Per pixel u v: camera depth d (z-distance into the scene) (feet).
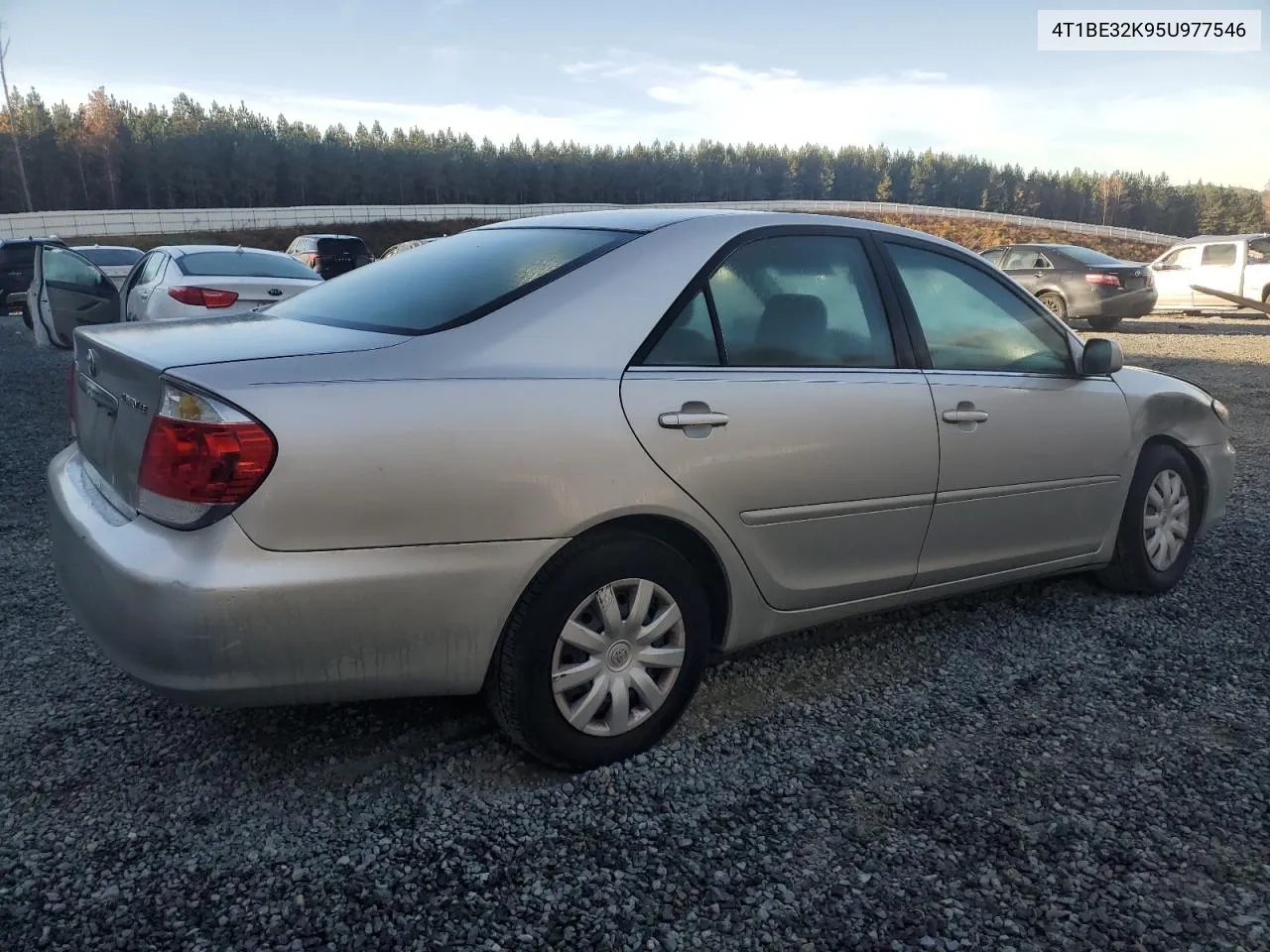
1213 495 14.21
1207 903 7.04
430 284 9.36
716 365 9.10
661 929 6.72
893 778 8.68
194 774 8.55
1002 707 10.11
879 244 10.89
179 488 7.13
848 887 7.18
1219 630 12.28
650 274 9.00
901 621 12.48
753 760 8.97
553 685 8.33
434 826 7.85
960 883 7.24
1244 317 65.26
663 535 8.95
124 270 63.67
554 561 8.21
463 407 7.68
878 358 10.36
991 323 11.66
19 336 48.11
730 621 9.50
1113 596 13.50
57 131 248.73
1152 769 8.88
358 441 7.29
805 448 9.38
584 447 8.08
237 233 149.28
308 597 7.22
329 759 8.85
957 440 10.68
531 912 6.86
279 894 6.98
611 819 7.98
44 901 6.84
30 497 17.58
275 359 7.55
